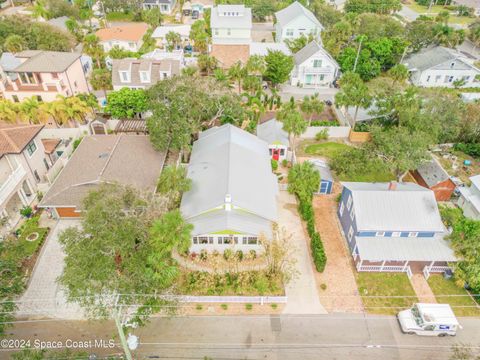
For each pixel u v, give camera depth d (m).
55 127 55.19
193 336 29.16
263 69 63.81
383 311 31.34
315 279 33.88
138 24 97.94
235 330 29.66
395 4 106.12
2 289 27.34
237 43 78.44
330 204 42.91
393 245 33.56
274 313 31.03
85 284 25.97
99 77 61.16
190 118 46.75
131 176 40.41
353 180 47.28
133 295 26.98
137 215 30.19
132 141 46.78
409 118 46.91
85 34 86.50
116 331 29.19
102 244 27.23
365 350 28.42
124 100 53.00
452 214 37.75
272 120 53.72
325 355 28.02
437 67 69.75
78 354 26.23
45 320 29.94
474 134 51.03
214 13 85.56
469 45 93.00
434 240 33.97
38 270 33.81
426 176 45.38
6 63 56.50
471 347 28.11
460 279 32.31
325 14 94.94
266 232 34.41
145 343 28.56
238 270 34.19
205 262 34.97
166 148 45.06
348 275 34.31
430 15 118.19
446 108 49.09
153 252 28.61
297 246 37.06
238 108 49.34
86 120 55.59
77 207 37.22
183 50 81.38
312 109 53.22
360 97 50.84
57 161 45.22
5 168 39.06
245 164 40.62
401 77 64.69
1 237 35.47
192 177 40.25
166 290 29.11
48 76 55.50
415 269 35.00
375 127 46.12
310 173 40.50
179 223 28.94
